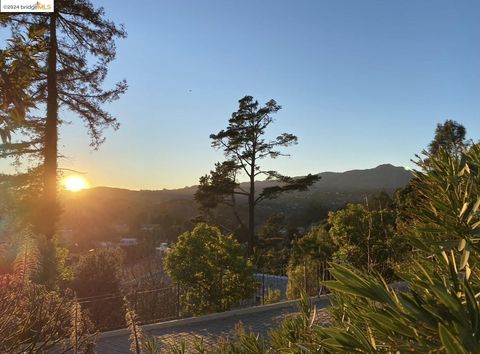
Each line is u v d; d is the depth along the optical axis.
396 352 1.15
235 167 36.19
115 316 10.29
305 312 2.24
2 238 11.52
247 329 9.67
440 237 1.56
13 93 2.24
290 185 36.50
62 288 10.13
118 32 19.44
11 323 3.86
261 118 35.94
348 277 1.24
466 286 1.15
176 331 9.94
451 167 1.76
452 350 0.93
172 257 12.91
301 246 17.16
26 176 18.27
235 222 41.56
